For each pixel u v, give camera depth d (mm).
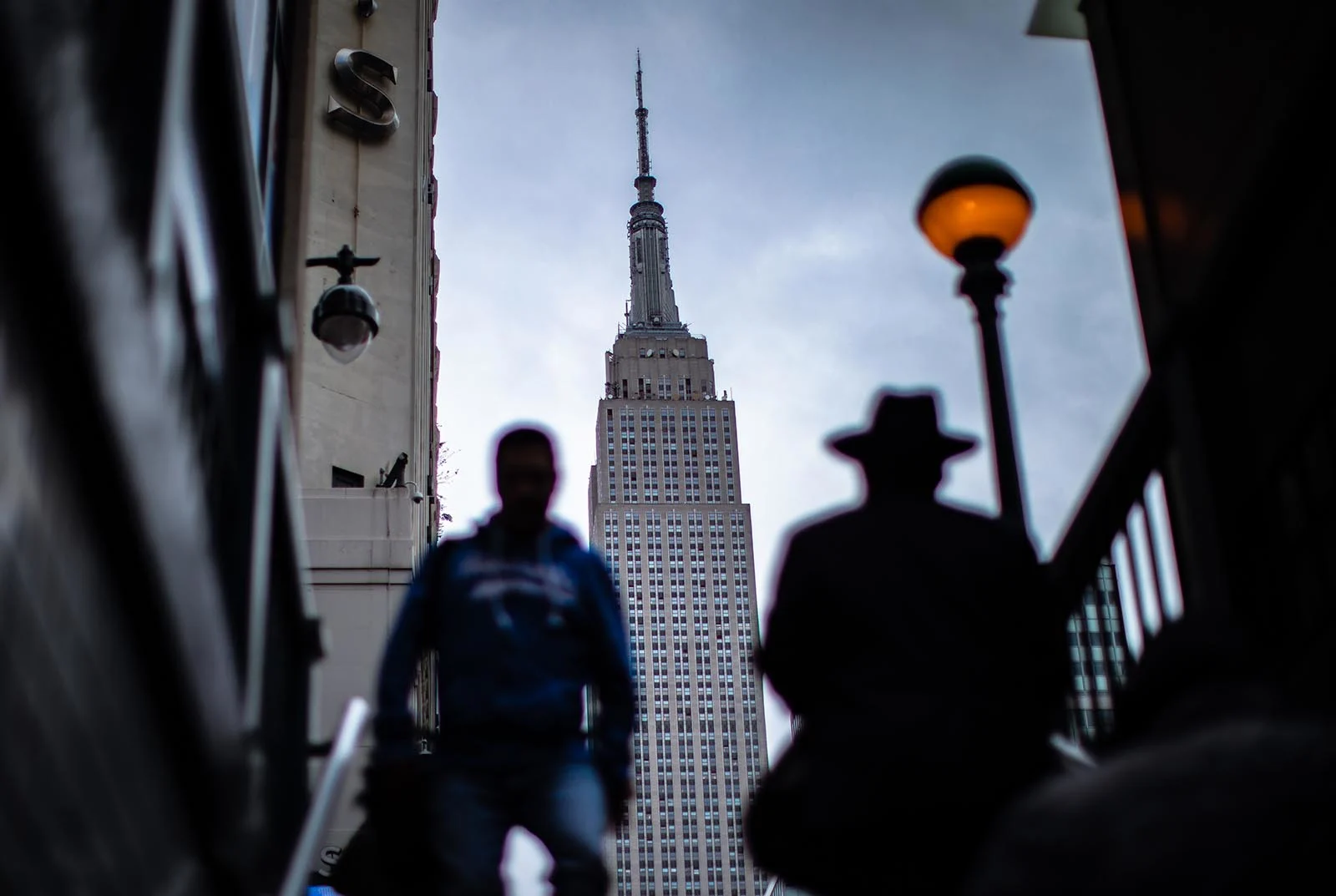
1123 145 7449
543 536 5418
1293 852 2072
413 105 34188
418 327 32125
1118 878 2150
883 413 4488
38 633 3279
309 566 22797
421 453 32781
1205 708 2568
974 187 7609
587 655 5371
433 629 5344
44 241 2934
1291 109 5344
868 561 4090
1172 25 6895
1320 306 5250
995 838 2391
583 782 5051
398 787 5098
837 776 3750
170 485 3998
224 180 5613
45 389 3164
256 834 5621
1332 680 4961
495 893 4895
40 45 2797
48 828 3439
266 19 9625
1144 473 6168
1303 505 5312
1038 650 4082
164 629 4008
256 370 6160
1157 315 6953
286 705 7031
